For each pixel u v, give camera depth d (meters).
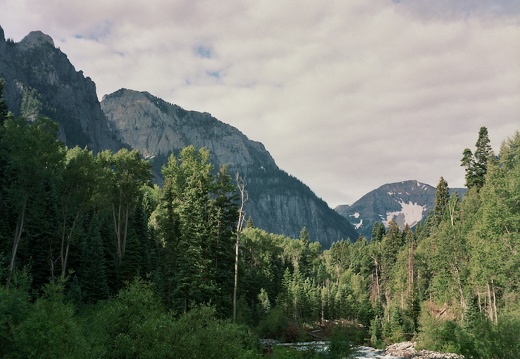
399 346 67.56
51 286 19.73
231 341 22.30
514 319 35.81
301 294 98.25
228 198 55.53
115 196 73.62
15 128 48.62
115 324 21.31
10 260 46.22
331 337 38.72
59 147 51.88
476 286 66.69
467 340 38.06
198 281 48.12
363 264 151.00
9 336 16.75
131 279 57.22
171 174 82.62
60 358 17.06
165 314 22.83
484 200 66.75
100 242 50.88
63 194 59.66
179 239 56.50
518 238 53.12
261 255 108.38
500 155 65.81
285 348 40.81
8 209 57.59
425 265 102.69
